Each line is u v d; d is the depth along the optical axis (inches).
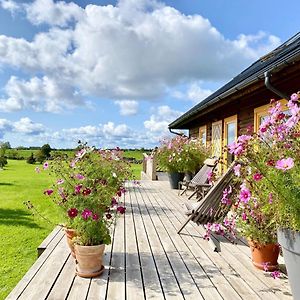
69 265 130.2
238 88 218.7
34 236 216.1
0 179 631.2
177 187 406.3
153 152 506.0
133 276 121.5
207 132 436.1
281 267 131.3
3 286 139.4
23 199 375.9
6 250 187.5
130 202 297.4
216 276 122.6
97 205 128.4
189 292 108.7
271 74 177.2
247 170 113.8
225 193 137.4
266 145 106.6
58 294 104.7
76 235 126.9
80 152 150.4
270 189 93.4
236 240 169.9
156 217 229.8
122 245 160.4
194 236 178.4
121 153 218.7
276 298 104.5
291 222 87.9
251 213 121.2
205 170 309.9
